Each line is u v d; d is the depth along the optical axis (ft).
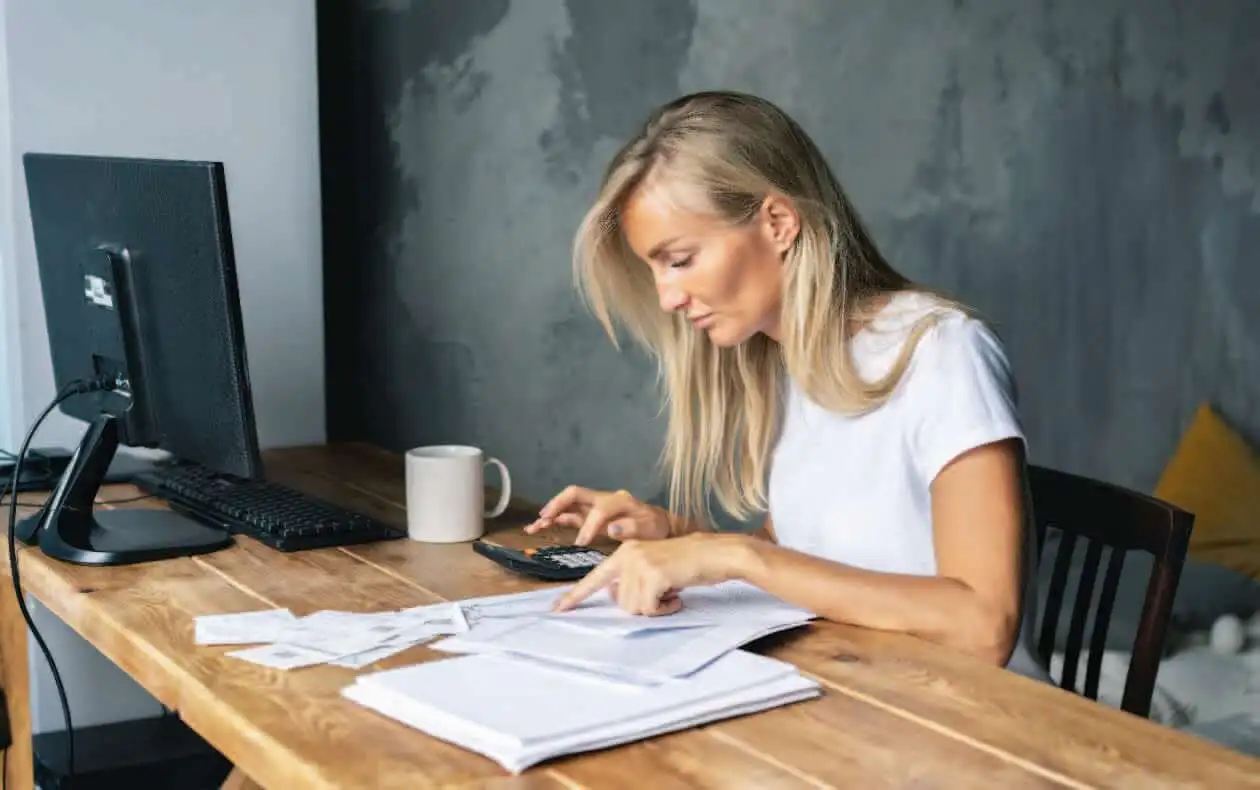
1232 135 8.57
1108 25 8.69
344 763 3.65
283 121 9.16
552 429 9.98
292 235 9.27
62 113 8.43
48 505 6.22
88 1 8.43
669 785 3.52
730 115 5.37
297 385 9.37
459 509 6.25
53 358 6.89
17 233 8.34
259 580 5.60
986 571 4.92
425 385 10.65
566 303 9.73
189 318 5.89
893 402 5.49
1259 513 8.53
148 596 5.36
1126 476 8.93
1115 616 8.82
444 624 4.88
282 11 9.09
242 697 4.18
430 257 10.47
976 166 8.86
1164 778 3.59
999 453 5.13
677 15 9.22
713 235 5.39
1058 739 3.85
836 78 9.00
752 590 5.23
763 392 6.05
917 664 4.48
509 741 3.67
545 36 9.67
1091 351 8.90
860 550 5.63
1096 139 8.76
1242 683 8.09
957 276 8.95
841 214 5.59
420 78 10.30
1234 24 8.52
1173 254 8.75
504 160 9.95
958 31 8.79
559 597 5.19
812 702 4.14
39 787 8.18
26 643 7.04
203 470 7.54
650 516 6.07
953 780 3.57
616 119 9.41
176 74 8.75
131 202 6.01
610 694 4.03
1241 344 8.66
